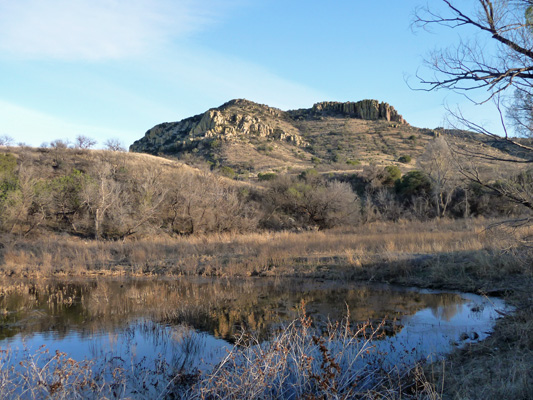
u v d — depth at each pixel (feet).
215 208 116.16
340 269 54.29
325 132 402.11
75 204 111.86
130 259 71.36
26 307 38.93
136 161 171.42
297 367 17.35
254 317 33.55
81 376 20.38
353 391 17.33
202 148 329.31
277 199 137.39
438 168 105.19
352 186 170.50
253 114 449.06
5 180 106.32
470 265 46.03
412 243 62.39
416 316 32.30
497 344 23.21
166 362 23.07
